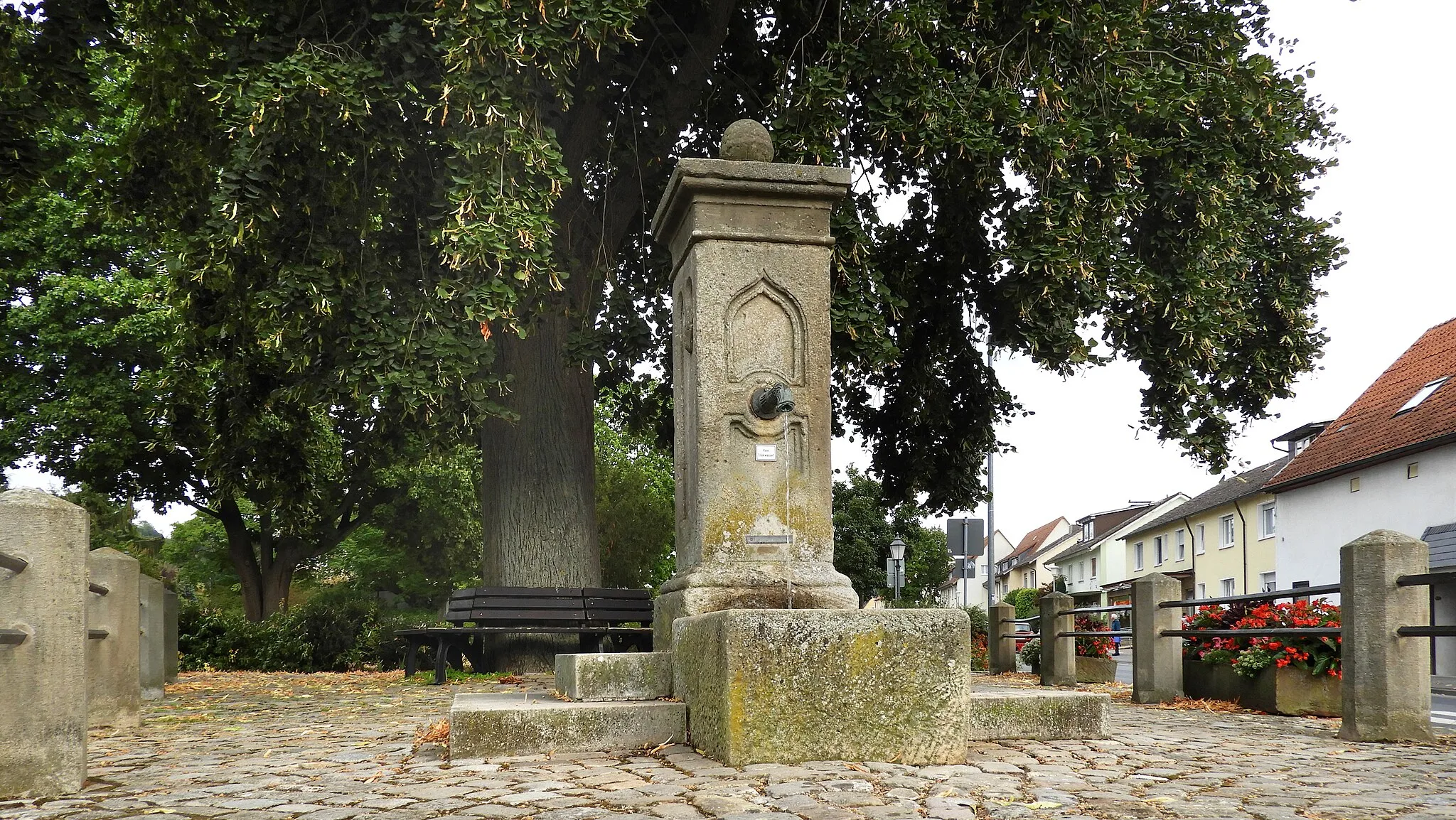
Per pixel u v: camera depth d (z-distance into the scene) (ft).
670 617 20.36
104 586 23.73
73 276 69.05
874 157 41.32
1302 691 26.78
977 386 51.44
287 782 15.52
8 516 15.06
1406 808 13.15
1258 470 138.51
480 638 40.73
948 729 16.10
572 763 16.33
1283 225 45.75
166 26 40.47
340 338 34.68
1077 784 14.55
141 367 71.77
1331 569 93.20
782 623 15.76
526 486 40.06
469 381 33.04
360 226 35.32
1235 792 14.23
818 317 20.57
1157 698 31.30
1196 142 39.96
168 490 78.07
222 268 32.89
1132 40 38.42
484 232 30.53
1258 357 46.32
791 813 12.41
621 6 32.48
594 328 39.78
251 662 55.98
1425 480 79.66
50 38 36.19
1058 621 39.93
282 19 34.91
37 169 36.06
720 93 44.55
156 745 20.75
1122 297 39.83
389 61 35.12
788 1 41.65
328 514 86.79
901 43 35.09
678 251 22.31
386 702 29.99
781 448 20.07
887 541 134.62
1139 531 164.14
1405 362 99.60
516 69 32.04
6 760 14.58
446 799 13.67
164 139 41.39
